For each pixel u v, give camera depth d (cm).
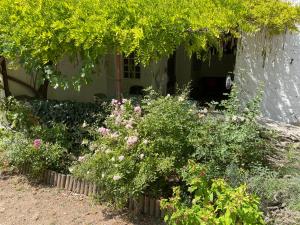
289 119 746
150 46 543
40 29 573
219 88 1146
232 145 465
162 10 588
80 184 516
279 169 462
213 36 597
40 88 850
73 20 567
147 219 448
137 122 482
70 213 469
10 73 827
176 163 457
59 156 564
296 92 732
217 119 504
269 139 529
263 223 342
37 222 453
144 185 435
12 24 618
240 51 777
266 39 742
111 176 439
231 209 335
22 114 654
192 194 444
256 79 768
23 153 560
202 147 460
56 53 594
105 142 475
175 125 469
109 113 673
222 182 372
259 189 405
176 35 561
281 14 663
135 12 575
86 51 576
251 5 701
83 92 914
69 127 670
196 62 1144
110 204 468
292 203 378
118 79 654
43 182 551
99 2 607
